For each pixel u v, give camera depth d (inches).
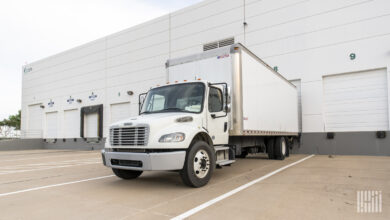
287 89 478.6
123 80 919.0
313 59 577.3
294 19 605.0
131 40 906.7
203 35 737.6
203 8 743.7
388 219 145.1
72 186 245.1
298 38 597.9
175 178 278.2
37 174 329.4
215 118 263.3
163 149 212.4
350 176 273.0
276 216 150.0
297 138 581.3
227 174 296.4
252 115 323.3
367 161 406.3
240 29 676.1
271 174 293.0
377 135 502.3
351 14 540.1
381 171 303.9
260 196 194.9
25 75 1343.5
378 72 514.0
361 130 526.6
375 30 514.6
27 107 1326.3
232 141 325.1
